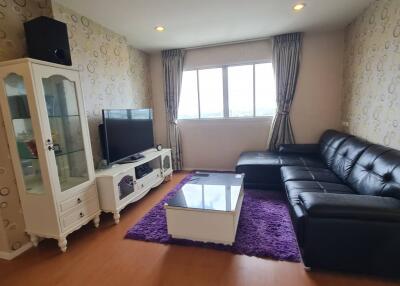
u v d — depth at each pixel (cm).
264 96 387
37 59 189
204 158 429
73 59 244
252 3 239
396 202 144
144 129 339
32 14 209
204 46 388
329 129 348
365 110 266
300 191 210
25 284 163
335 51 340
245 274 162
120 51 319
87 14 250
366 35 261
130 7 235
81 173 229
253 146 400
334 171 259
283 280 155
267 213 248
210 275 163
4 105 183
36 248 206
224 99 404
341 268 153
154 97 436
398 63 201
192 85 419
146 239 210
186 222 196
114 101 308
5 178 190
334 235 148
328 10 265
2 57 186
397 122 204
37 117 178
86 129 225
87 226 241
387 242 140
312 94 358
